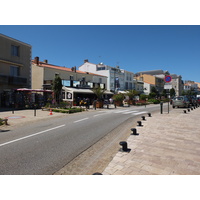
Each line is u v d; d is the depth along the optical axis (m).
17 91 20.77
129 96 29.09
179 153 4.62
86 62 45.91
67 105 18.56
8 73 21.30
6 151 4.96
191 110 17.48
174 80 86.44
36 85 26.72
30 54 24.47
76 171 3.74
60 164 4.10
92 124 9.42
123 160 4.15
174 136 6.42
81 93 27.23
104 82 40.56
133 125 9.11
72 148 5.30
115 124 9.48
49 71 27.14
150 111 17.27
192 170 3.63
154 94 47.53
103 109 19.69
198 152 4.70
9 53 21.42
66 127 8.54
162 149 4.95
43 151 5.00
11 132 7.41
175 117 11.68
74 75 31.95
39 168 3.87
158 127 8.14
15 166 3.95
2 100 20.27
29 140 6.14
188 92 80.44
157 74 80.38
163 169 3.68
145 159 4.21
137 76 68.38
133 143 5.54
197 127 8.11
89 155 4.74
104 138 6.54
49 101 21.50
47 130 7.82
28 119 11.16
